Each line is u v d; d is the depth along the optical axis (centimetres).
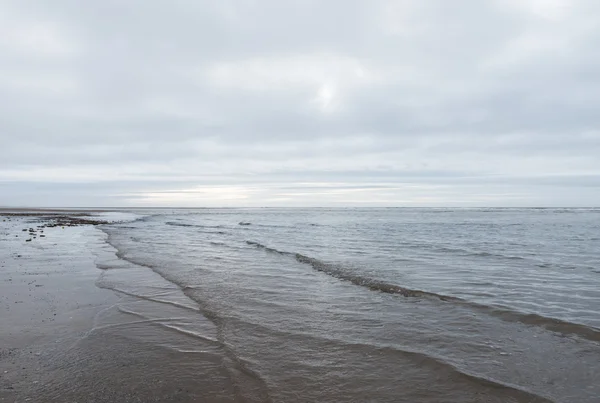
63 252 1736
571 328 695
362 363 552
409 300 911
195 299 914
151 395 452
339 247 2028
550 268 1369
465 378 499
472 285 1077
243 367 536
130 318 762
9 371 510
